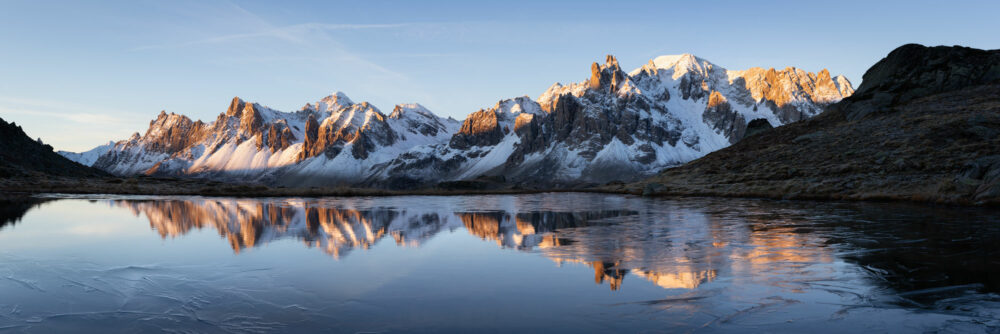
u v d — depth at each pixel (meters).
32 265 9.36
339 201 38.69
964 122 46.03
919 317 5.80
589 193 69.25
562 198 48.81
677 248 11.46
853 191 32.34
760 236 13.46
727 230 15.12
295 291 7.32
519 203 36.03
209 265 9.38
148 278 8.23
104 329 5.61
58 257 10.28
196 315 6.18
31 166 107.50
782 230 14.76
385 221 19.38
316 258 10.17
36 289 7.50
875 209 22.55
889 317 5.82
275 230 15.75
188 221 19.00
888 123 55.28
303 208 28.39
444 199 45.53
